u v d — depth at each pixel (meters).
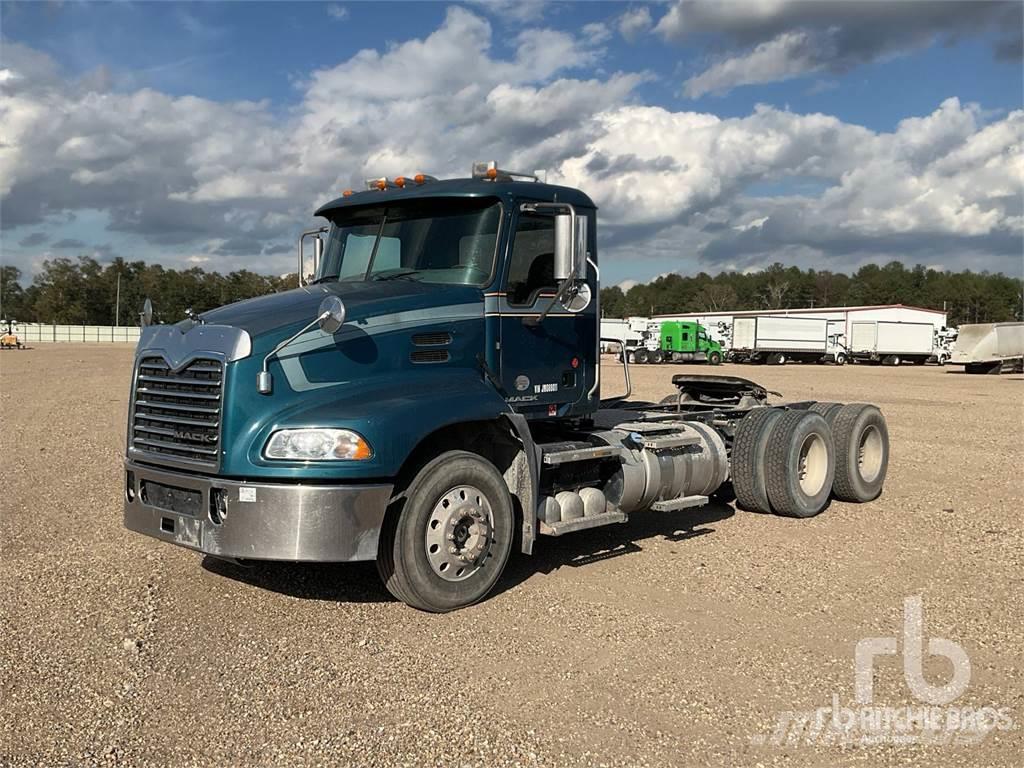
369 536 5.38
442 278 6.59
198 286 113.31
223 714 4.27
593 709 4.34
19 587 6.26
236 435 5.38
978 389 30.61
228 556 5.38
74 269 135.00
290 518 5.22
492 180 6.68
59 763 3.79
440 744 3.98
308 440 5.27
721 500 9.77
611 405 9.45
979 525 8.54
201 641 5.24
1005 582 6.57
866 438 9.80
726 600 6.08
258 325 5.57
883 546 7.66
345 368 5.74
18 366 39.31
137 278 135.88
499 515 6.01
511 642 5.25
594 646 5.18
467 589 5.84
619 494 7.08
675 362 61.09
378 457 5.32
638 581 6.53
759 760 3.86
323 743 3.98
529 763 3.82
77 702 4.39
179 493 5.65
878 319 70.50
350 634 5.38
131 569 6.72
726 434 9.07
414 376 6.02
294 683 4.64
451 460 5.77
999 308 149.50
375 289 6.19
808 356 64.69
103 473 11.09
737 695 4.51
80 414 18.27
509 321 6.55
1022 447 14.50
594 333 7.25
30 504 9.10
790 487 8.54
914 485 10.89
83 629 5.42
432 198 6.63
